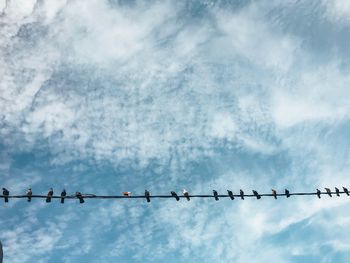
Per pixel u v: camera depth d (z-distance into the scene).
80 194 11.65
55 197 11.41
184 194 12.76
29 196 11.16
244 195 13.36
